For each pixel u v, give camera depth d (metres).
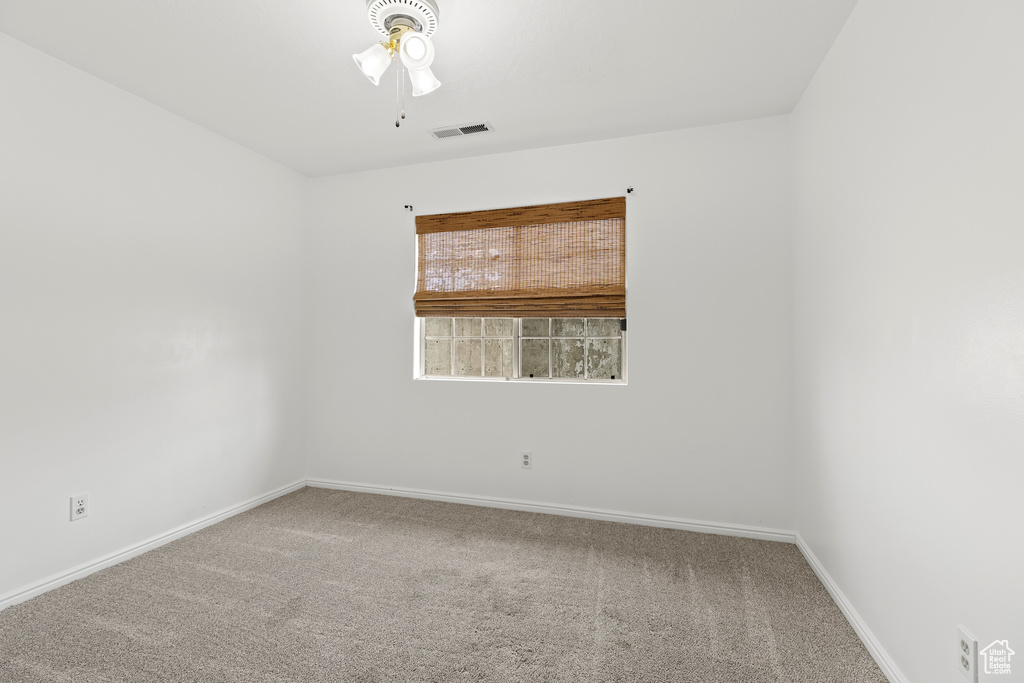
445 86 2.48
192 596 2.14
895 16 1.60
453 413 3.44
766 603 2.11
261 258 3.39
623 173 3.09
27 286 2.11
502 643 1.82
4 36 2.04
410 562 2.49
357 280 3.70
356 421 3.70
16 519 2.07
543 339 3.36
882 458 1.70
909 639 1.52
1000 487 1.14
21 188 2.09
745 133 2.86
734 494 2.87
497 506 3.32
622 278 3.06
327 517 3.13
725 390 2.88
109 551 2.43
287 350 3.63
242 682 1.59
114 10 1.89
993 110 1.15
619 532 2.89
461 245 3.45
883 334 1.68
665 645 1.81
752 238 2.84
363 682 1.60
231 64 2.28
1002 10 1.12
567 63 2.27
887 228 1.65
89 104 2.35
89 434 2.35
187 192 2.85
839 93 2.05
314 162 3.53
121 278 2.49
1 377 2.03
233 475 3.17
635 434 3.05
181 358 2.81
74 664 1.68
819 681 1.62
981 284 1.20
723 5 1.88
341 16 1.94
